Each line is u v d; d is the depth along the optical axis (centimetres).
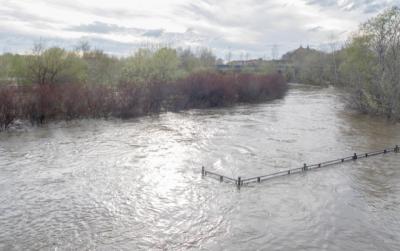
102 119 3759
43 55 4212
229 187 1750
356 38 4825
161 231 1308
